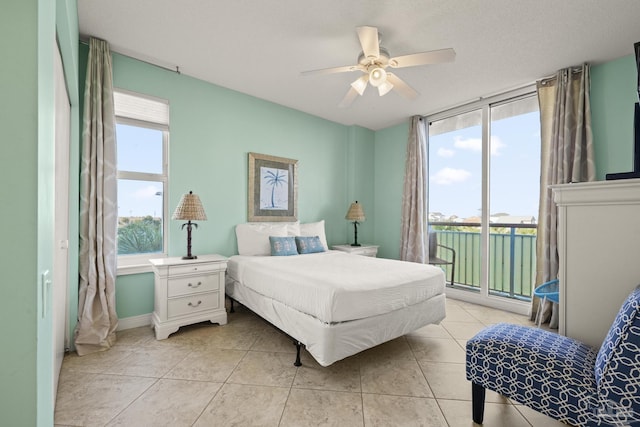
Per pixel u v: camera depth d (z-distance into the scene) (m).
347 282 2.04
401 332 2.27
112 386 1.83
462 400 1.74
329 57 2.76
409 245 4.26
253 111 3.69
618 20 2.17
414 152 4.30
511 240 3.72
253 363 2.14
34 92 0.58
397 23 2.24
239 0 2.03
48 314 0.72
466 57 2.70
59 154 1.73
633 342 1.06
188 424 1.50
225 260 2.93
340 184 4.75
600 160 2.76
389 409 1.65
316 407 1.65
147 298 2.85
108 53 2.51
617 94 2.68
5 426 0.57
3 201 0.56
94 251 2.40
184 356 2.24
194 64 2.90
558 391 1.26
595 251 1.44
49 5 0.70
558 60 2.74
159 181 3.03
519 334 1.54
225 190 3.45
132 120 2.82
